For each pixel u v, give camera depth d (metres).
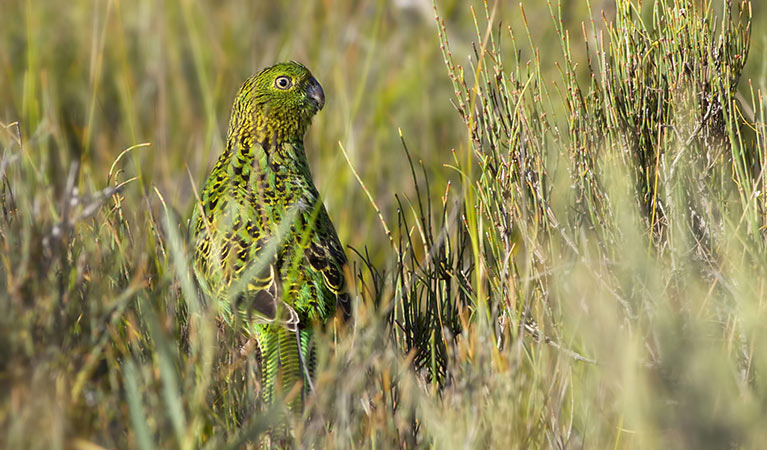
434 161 18.28
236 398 9.38
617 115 10.70
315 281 10.61
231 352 9.99
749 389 8.52
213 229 11.09
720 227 10.31
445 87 19.83
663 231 10.45
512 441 8.36
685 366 7.98
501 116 10.91
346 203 16.97
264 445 8.84
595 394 9.54
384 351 9.15
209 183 11.97
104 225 10.17
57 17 21.23
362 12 21.00
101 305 8.73
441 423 8.48
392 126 19.12
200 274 10.97
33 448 7.41
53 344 8.05
